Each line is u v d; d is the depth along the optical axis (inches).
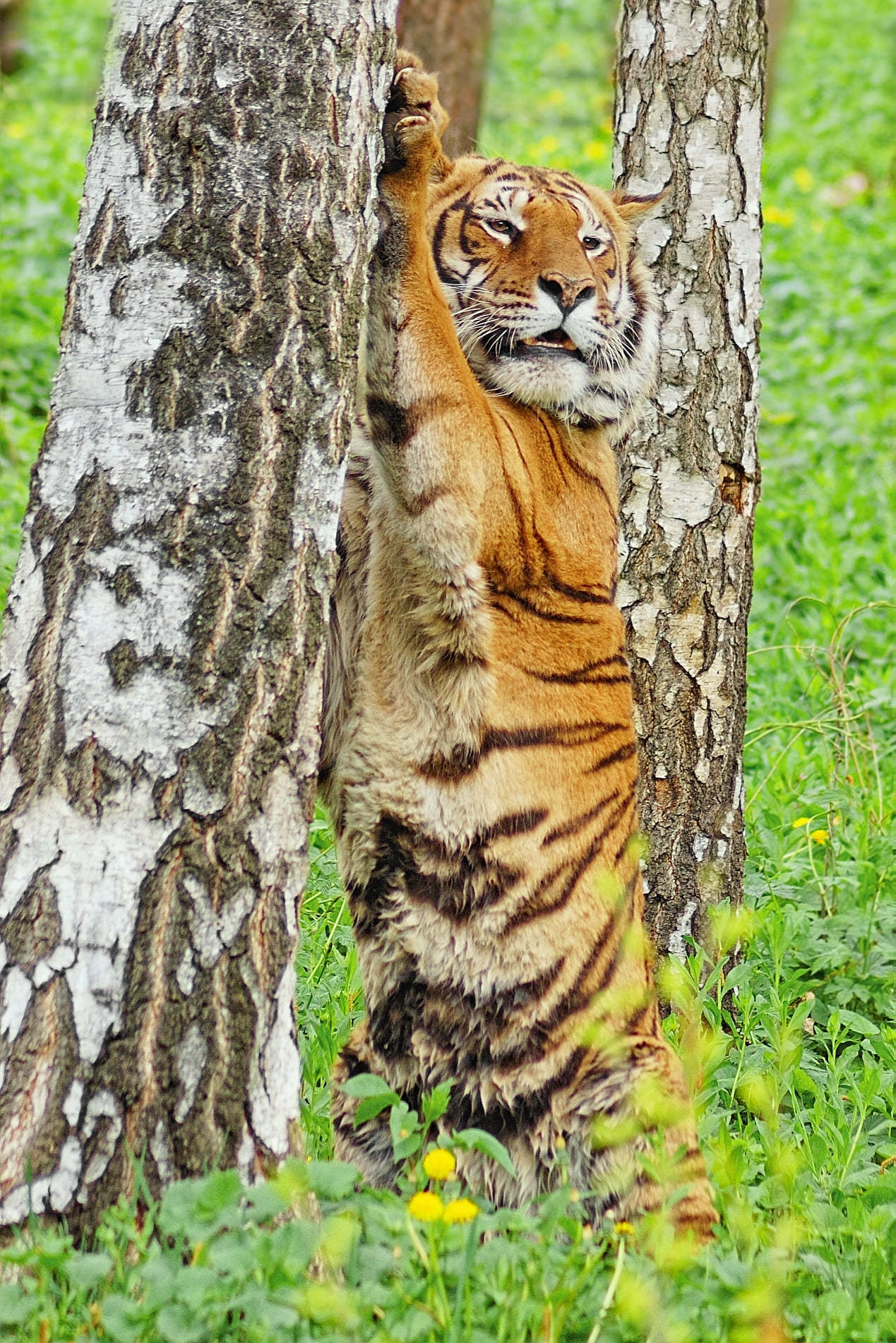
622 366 324.2
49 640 222.8
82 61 1337.4
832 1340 229.3
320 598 235.6
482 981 278.8
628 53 379.6
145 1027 217.0
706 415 375.6
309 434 232.2
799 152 1314.0
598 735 294.4
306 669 233.0
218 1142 221.5
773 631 564.7
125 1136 215.6
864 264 979.9
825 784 465.1
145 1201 215.8
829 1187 292.4
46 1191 212.1
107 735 219.3
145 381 225.0
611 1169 275.1
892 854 423.8
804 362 824.3
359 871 282.8
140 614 221.9
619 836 296.7
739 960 381.7
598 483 312.8
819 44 1631.4
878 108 1444.4
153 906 218.1
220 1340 204.1
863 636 561.6
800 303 914.7
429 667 277.9
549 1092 279.9
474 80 581.9
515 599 286.7
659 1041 291.1
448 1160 219.6
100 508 223.5
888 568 604.4
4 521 540.7
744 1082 321.7
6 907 217.5
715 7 372.5
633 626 377.1
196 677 222.7
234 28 227.8
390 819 278.8
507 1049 279.1
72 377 228.1
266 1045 227.5
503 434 288.8
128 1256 214.2
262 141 228.8
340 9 234.2
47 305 740.7
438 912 279.1
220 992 222.2
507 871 279.6
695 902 379.2
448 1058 279.3
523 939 280.2
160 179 226.7
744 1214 241.0
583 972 284.5
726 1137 285.1
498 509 280.5
